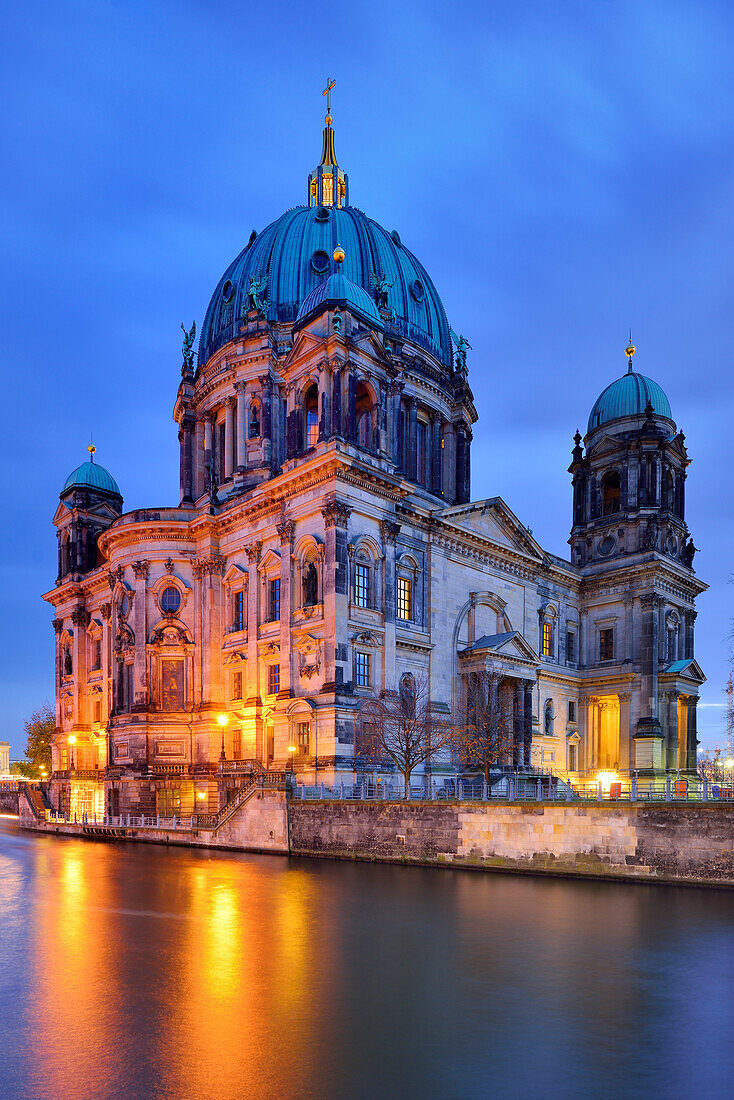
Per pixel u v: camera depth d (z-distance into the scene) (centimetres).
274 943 2373
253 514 6750
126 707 7469
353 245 8644
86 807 8350
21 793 8700
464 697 6762
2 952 2294
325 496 5909
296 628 6012
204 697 7000
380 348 6378
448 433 8788
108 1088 1320
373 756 5588
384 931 2545
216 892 3416
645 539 8481
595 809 3881
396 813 4616
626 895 3294
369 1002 1777
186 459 8988
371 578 6088
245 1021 1650
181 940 2430
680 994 1844
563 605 8638
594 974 2011
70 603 9500
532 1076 1370
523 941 2391
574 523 9188
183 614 7350
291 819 5184
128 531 7556
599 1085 1335
